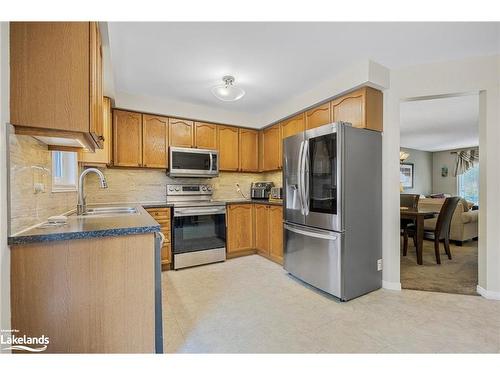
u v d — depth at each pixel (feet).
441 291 8.22
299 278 9.12
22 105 3.39
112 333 3.79
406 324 6.20
